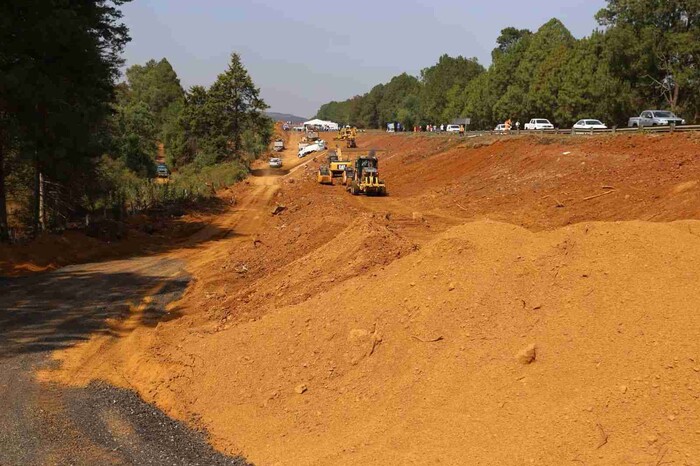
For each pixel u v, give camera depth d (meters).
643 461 4.92
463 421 6.04
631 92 43.12
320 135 128.25
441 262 8.61
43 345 10.98
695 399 5.23
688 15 41.44
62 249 20.72
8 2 20.64
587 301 6.82
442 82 91.56
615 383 5.66
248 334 9.36
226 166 57.22
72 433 7.43
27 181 26.55
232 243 25.08
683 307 6.19
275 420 7.36
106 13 25.11
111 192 31.28
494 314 7.26
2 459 6.73
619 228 7.74
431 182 38.72
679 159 22.97
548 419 5.61
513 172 31.56
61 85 22.30
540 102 51.91
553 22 59.94
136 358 10.12
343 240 13.09
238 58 61.53
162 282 16.75
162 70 108.06
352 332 7.93
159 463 6.67
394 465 5.82
